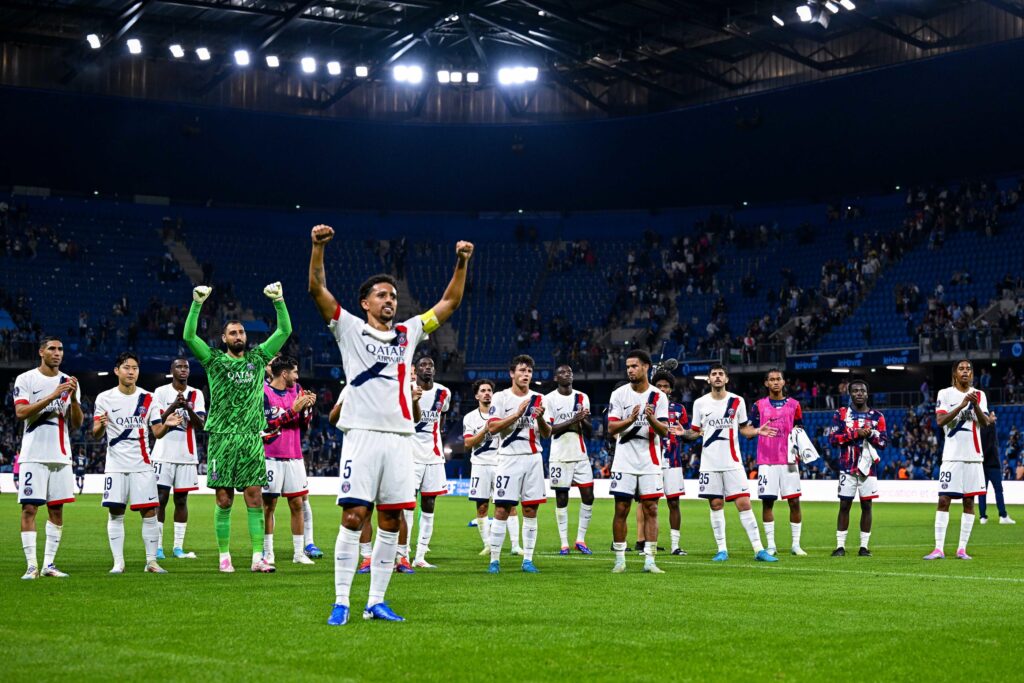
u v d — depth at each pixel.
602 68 46.25
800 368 41.94
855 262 45.88
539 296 50.91
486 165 50.69
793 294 45.53
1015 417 37.38
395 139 49.22
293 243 51.78
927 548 16.02
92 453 41.44
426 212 53.72
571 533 19.39
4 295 43.69
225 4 37.09
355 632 7.44
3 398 43.78
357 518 7.90
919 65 40.22
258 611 8.45
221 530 11.95
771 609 8.78
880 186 48.50
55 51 43.34
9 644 6.95
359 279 50.94
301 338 47.69
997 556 14.44
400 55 43.50
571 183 51.50
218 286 48.12
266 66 43.97
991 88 40.53
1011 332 38.25
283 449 13.00
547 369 47.16
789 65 43.91
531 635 7.41
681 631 7.64
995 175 46.53
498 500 12.30
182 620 7.97
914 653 6.89
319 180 50.75
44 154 46.34
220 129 47.00
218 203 51.81
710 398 14.09
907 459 37.50
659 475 12.07
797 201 50.75
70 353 42.53
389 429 7.95
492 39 44.72
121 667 6.21
